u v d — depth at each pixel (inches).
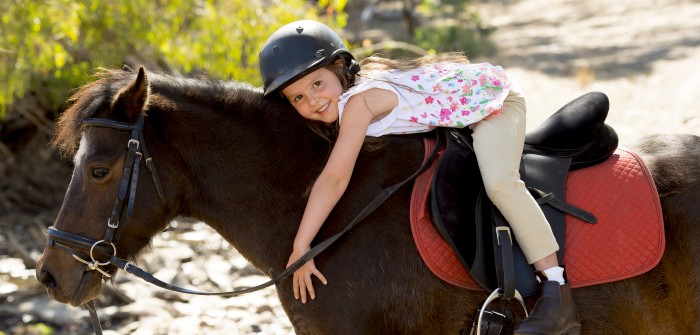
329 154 136.9
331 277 132.0
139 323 241.3
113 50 352.2
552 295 124.6
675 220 132.5
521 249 130.0
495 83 135.4
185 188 137.6
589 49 642.8
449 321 132.5
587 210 132.6
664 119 393.7
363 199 134.1
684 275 130.6
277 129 138.7
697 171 135.2
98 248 131.5
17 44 319.3
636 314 131.0
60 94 390.3
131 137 130.6
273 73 131.2
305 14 350.6
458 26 677.3
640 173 135.0
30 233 327.3
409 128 135.1
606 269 129.8
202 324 240.2
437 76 135.5
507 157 129.0
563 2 956.6
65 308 251.0
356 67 135.5
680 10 792.9
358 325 131.6
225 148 136.9
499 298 130.6
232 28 344.8
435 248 129.7
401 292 131.0
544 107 456.4
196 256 294.2
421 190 132.2
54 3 316.8
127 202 131.6
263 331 236.4
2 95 332.2
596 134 136.7
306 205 136.0
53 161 400.2
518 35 756.0
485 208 130.6
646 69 534.9
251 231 138.5
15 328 239.8
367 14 797.2
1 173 385.1
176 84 138.6
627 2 886.4
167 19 354.6
